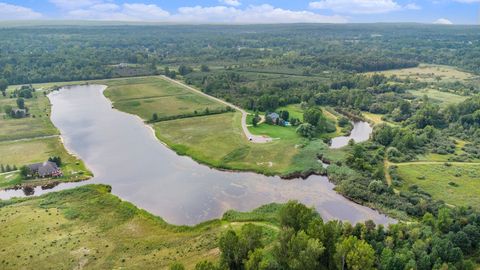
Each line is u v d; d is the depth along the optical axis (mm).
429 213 87938
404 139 143125
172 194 111438
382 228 79750
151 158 139625
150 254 80562
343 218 99250
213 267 61938
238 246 70312
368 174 120562
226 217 97125
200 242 84875
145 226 92500
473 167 126625
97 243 84312
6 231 88000
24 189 113812
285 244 71750
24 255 79062
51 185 116000
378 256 72125
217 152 141625
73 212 97188
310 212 78188
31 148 145500
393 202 103250
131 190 113688
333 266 71125
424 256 69625
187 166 132750
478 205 100875
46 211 97625
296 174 124812
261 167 129250
